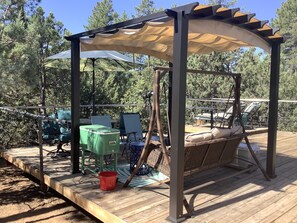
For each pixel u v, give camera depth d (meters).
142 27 3.27
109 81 10.59
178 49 2.63
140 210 2.92
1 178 5.25
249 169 4.09
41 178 4.17
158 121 3.10
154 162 3.38
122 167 4.43
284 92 11.36
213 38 4.23
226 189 3.60
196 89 12.34
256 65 12.51
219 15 2.98
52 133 5.13
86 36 3.94
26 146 6.29
